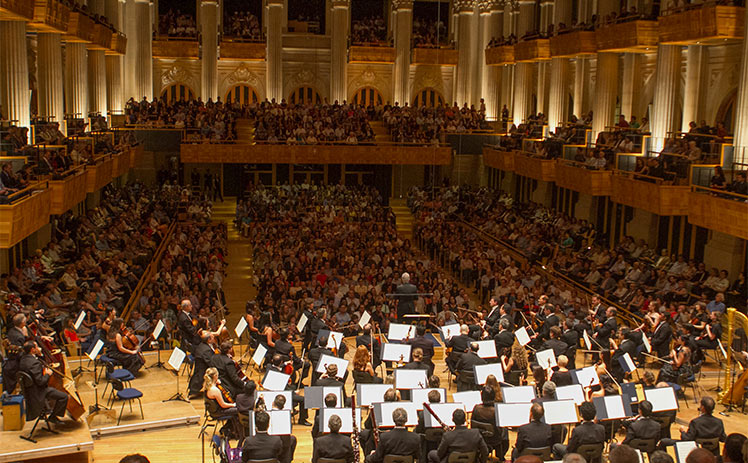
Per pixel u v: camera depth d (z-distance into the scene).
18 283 20.45
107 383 16.20
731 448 6.65
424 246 41.03
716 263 26.23
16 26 24.27
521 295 27.00
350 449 10.56
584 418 10.77
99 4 40.94
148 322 19.78
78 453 11.69
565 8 43.56
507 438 12.25
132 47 49.81
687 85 32.66
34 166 23.03
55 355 13.25
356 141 46.09
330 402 11.51
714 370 18.75
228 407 12.52
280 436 10.80
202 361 15.85
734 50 30.28
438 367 18.61
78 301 20.38
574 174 34.84
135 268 28.39
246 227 41.38
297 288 28.89
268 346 16.98
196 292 26.78
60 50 29.84
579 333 18.89
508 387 12.44
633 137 32.44
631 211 33.56
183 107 46.06
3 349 13.58
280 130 45.53
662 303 23.97
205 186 48.28
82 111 34.44
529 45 43.69
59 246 26.70
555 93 42.41
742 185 22.81
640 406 11.33
